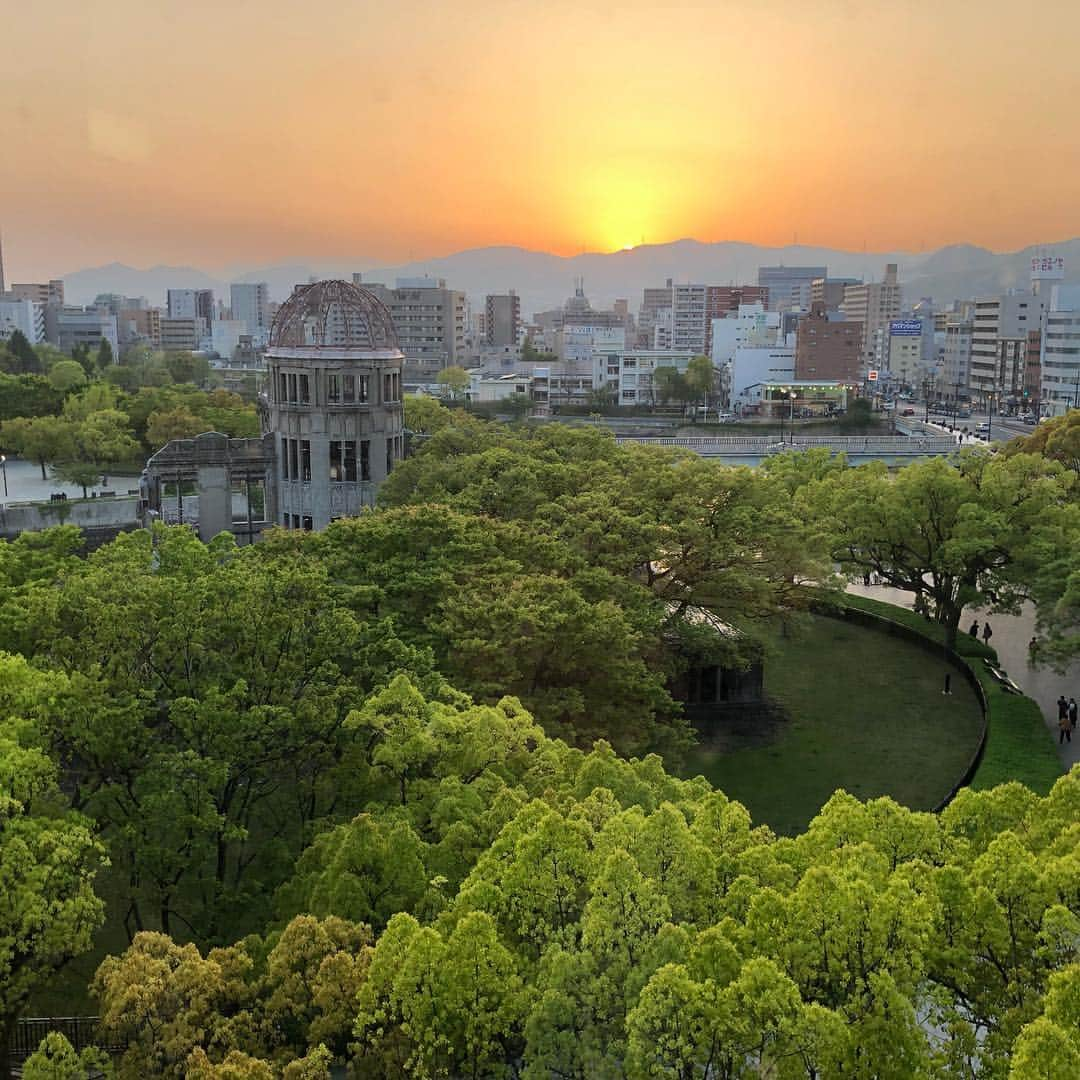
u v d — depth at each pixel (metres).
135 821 35.00
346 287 87.25
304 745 38.03
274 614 40.53
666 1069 21.80
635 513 65.44
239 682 36.62
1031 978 25.56
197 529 91.56
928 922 24.92
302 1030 26.44
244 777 43.56
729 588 63.31
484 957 24.17
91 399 146.50
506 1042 25.41
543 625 45.66
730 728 63.41
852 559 78.88
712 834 30.30
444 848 31.50
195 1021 25.31
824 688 70.44
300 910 31.70
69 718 34.59
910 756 59.62
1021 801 32.59
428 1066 23.83
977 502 74.56
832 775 57.16
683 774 57.09
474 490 66.38
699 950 23.84
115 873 42.06
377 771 36.16
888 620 82.75
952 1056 24.05
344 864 29.91
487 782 34.97
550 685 49.81
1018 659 75.38
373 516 57.66
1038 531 71.12
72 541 55.41
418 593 49.78
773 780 56.56
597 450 80.12
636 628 54.03
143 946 26.83
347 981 25.52
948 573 74.31
